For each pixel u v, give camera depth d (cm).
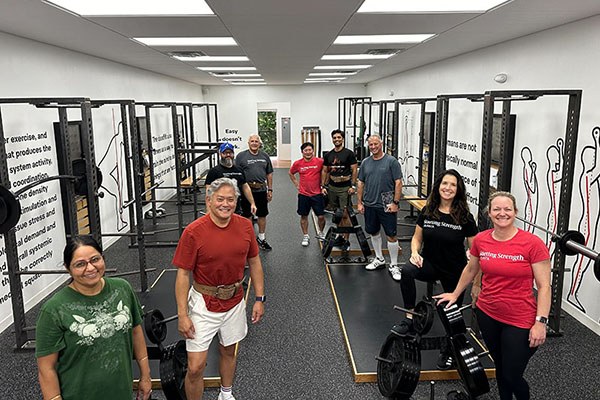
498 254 238
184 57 623
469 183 622
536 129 451
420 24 387
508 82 501
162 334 269
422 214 325
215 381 302
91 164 351
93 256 179
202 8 322
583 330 378
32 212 443
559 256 355
